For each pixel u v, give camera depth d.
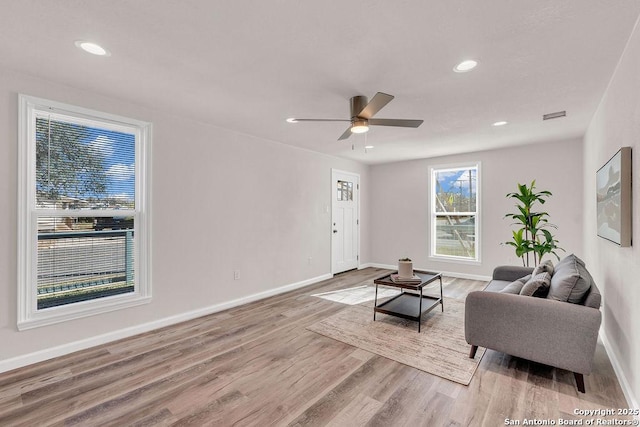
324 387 2.18
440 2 1.55
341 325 3.33
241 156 4.09
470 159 5.44
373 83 2.53
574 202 4.51
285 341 2.94
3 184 2.36
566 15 1.66
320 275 5.45
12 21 1.73
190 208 3.52
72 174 2.75
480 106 3.06
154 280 3.21
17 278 2.41
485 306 2.44
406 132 4.05
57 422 1.83
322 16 1.67
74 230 2.77
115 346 2.82
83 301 2.80
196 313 3.57
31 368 2.42
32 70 2.35
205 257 3.68
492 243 5.22
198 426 1.79
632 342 1.95
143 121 3.12
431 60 2.15
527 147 4.87
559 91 2.69
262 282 4.38
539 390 2.12
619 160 2.04
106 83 2.57
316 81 2.50
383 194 6.58
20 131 2.42
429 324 3.34
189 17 1.69
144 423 1.81
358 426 1.78
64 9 1.62
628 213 1.98
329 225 5.67
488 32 1.82
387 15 1.66
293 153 4.89
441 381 2.24
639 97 1.77
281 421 1.83
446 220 5.82
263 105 3.07
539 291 2.43
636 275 1.88
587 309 2.07
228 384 2.22
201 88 2.66
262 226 4.38
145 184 3.14
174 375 2.33
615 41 1.92
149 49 2.03
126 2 1.56
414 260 6.15
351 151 5.32
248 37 1.88
